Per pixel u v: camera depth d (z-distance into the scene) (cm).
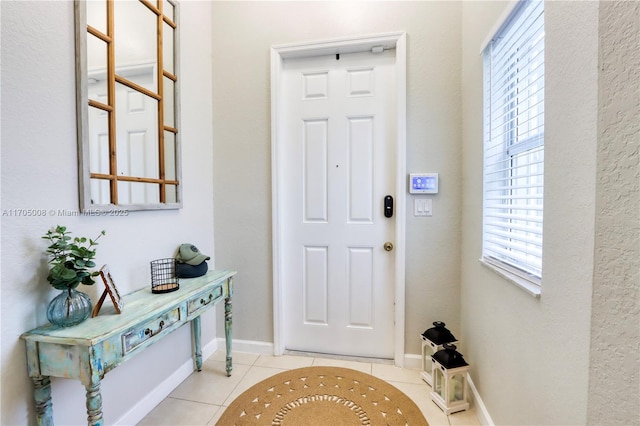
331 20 189
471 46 161
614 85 54
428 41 180
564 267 79
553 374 84
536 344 94
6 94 90
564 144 79
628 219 52
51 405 99
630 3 50
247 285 209
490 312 133
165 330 122
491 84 137
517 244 117
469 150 165
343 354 204
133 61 139
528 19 104
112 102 126
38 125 99
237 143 206
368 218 198
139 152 142
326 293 205
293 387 169
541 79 103
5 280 90
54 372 92
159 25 154
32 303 97
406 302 190
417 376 180
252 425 140
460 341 182
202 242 197
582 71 71
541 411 91
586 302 69
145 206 144
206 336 201
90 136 116
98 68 121
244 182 206
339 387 169
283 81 204
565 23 78
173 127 166
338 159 200
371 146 196
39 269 99
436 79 180
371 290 199
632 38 50
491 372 132
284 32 196
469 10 164
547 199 87
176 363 171
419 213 185
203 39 197
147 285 146
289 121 204
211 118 207
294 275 208
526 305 100
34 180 98
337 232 202
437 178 181
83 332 94
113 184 127
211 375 181
